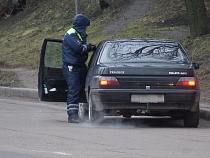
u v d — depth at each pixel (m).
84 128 31.23
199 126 33.47
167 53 32.94
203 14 56.97
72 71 33.75
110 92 30.53
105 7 77.81
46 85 36.00
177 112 31.84
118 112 31.59
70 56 33.69
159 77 30.67
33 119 36.12
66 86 35.88
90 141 26.50
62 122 34.47
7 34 84.19
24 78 61.22
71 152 23.70
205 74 48.41
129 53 32.81
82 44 33.62
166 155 23.12
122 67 30.84
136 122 35.59
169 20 67.94
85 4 82.69
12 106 45.53
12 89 55.44
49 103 48.62
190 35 57.59
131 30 67.00
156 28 65.75
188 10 57.56
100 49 33.41
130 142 26.30
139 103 30.61
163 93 30.59
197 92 30.97
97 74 31.14
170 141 26.75
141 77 30.66
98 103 30.92
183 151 24.14
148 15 71.38
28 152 23.77
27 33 81.12
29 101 50.38
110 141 26.55
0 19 92.19
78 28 34.06
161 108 30.80
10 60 71.25
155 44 33.50
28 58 70.62
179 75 30.84
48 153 23.48
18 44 77.81
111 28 70.25
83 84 34.69
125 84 30.66
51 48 36.19
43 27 81.50
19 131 29.67
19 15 91.00
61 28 78.50
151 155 23.11
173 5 72.06
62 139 27.03
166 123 35.31
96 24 73.31
